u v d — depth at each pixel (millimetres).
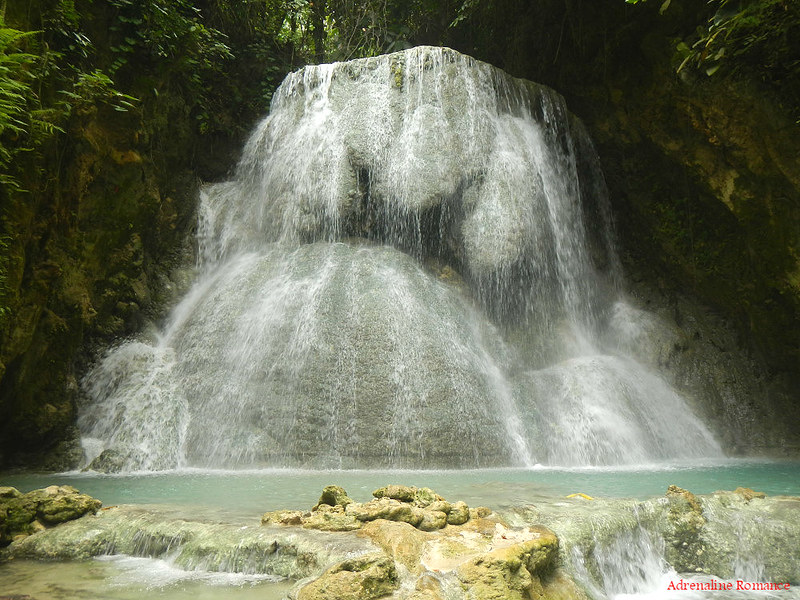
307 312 10078
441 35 17062
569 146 13469
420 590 3402
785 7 8531
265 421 9141
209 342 10398
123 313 10953
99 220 10352
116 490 6559
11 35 6453
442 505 4414
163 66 11797
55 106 8695
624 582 4508
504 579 3516
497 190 11562
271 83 15672
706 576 4824
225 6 15008
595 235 14039
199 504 5461
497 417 9383
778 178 10672
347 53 17062
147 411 9547
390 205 11562
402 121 11844
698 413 11867
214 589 3746
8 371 8461
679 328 13133
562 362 11195
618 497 5535
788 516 5039
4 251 7652
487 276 11312
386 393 9109
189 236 12852
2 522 4574
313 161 12148
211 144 14375
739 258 12219
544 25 14398
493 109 12359
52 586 3836
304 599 3369
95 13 10352
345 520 4195
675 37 11391
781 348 12023
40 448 9180
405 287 10469
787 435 11852
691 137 11828
